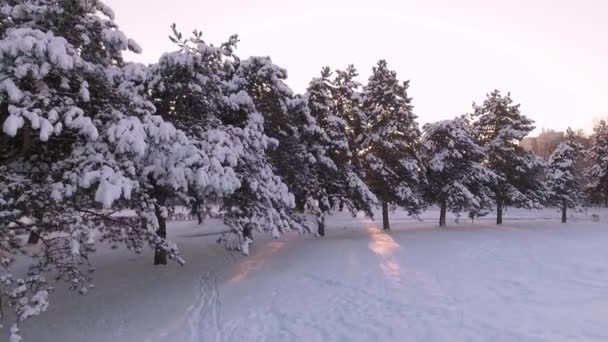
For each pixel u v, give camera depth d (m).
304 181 21.33
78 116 7.32
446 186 30.33
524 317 9.06
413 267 15.23
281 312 10.05
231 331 8.80
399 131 27.20
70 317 10.05
